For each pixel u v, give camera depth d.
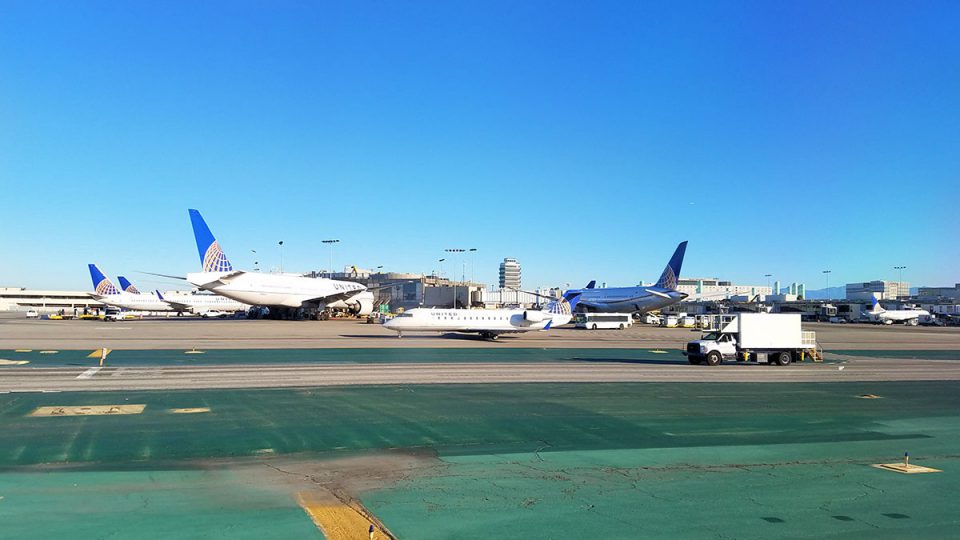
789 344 49.06
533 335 82.31
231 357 44.59
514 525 11.96
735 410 26.48
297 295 106.94
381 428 21.45
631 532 11.64
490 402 27.27
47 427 20.44
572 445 19.56
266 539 10.93
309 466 16.52
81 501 13.07
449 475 15.79
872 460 18.05
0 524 11.46
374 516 12.43
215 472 15.72
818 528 12.05
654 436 21.08
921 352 65.06
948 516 12.90
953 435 21.97
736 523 12.27
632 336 86.00
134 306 120.62
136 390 28.64
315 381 32.75
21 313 171.12
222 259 100.81
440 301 152.75
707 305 182.38
